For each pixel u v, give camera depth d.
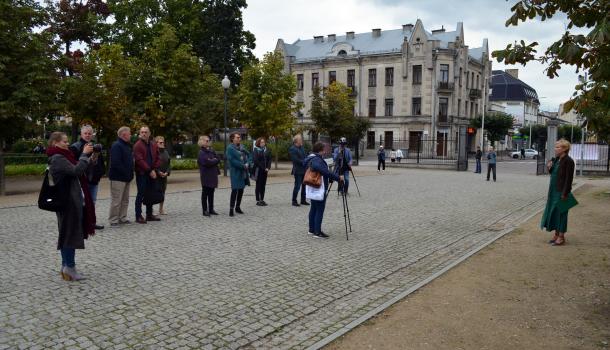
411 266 7.12
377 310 5.21
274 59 24.23
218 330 4.63
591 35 4.10
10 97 14.32
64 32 33.66
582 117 5.79
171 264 6.87
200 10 40.12
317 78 62.81
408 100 56.34
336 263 7.16
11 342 4.23
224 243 8.28
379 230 9.74
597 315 5.08
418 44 55.47
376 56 58.19
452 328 4.72
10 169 21.19
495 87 93.19
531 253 7.87
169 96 18.81
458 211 12.54
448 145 54.84
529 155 66.75
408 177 24.98
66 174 5.77
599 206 13.57
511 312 5.16
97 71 20.25
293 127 26.33
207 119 20.16
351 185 19.84
